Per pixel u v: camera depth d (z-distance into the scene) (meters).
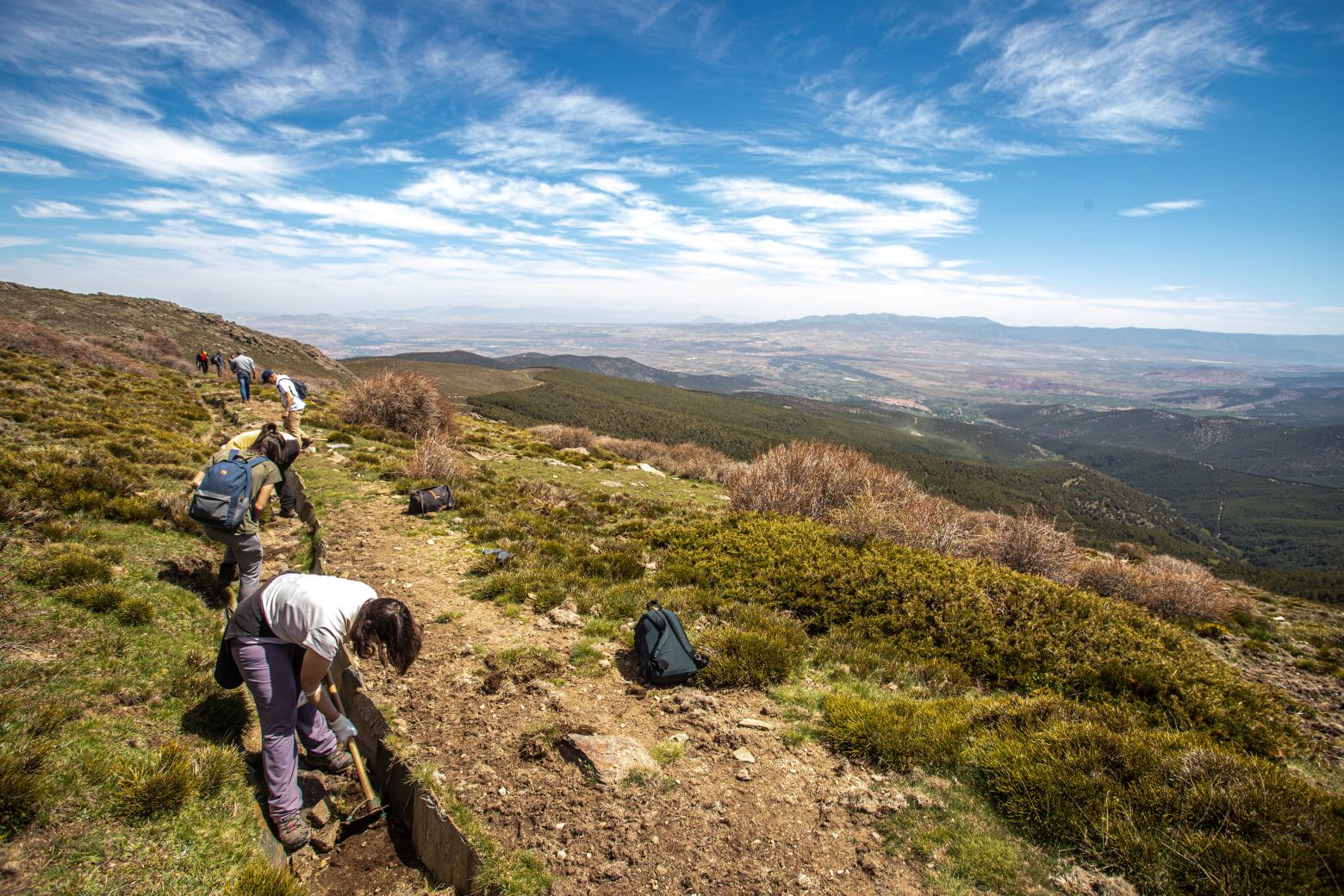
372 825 4.36
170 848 3.23
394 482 12.72
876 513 12.31
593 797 4.31
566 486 15.92
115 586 5.49
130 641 4.83
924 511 14.37
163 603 5.59
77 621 4.80
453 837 3.84
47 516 6.46
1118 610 9.18
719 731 5.25
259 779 4.12
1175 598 14.27
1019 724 5.51
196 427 14.94
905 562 10.11
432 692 5.45
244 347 62.81
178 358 38.03
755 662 6.36
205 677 4.72
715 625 7.60
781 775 4.75
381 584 7.72
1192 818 4.18
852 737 5.19
